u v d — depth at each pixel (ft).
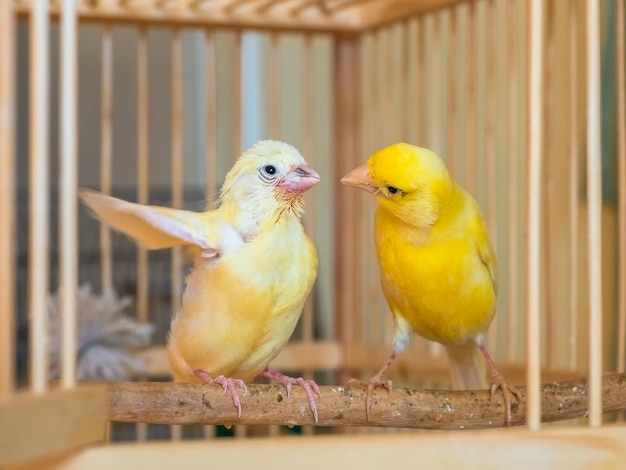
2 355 3.03
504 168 8.77
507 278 8.70
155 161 11.90
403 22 7.47
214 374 4.68
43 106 3.01
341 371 8.27
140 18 7.01
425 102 9.34
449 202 4.83
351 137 8.27
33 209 3.03
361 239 8.26
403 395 4.40
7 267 3.03
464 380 5.62
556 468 3.39
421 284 4.91
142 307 7.59
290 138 11.23
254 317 4.45
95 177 11.72
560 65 8.31
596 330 3.61
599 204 3.66
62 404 3.07
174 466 3.20
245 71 11.67
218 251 4.42
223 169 12.00
